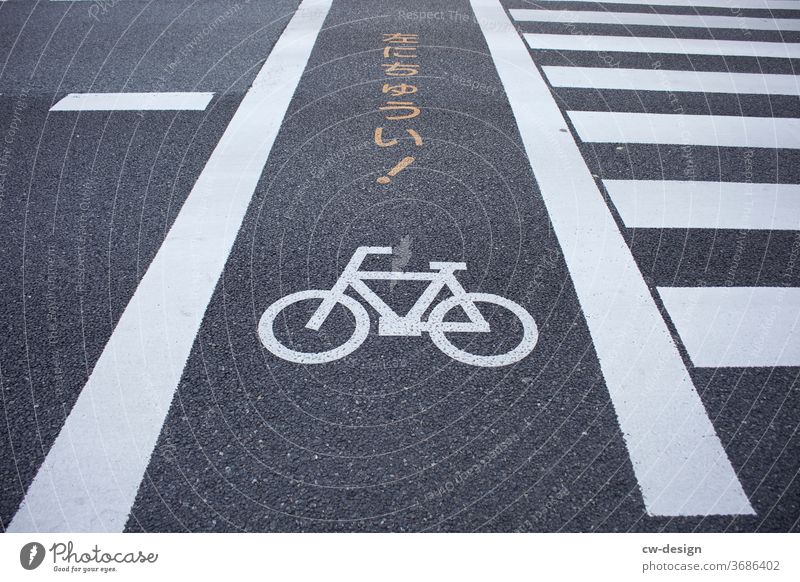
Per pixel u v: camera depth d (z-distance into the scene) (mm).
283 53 6684
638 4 8797
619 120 5223
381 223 3768
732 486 2211
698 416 2479
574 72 6254
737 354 2789
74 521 2066
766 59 6723
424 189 4156
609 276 3314
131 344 2801
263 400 2518
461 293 3156
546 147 4762
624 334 2898
